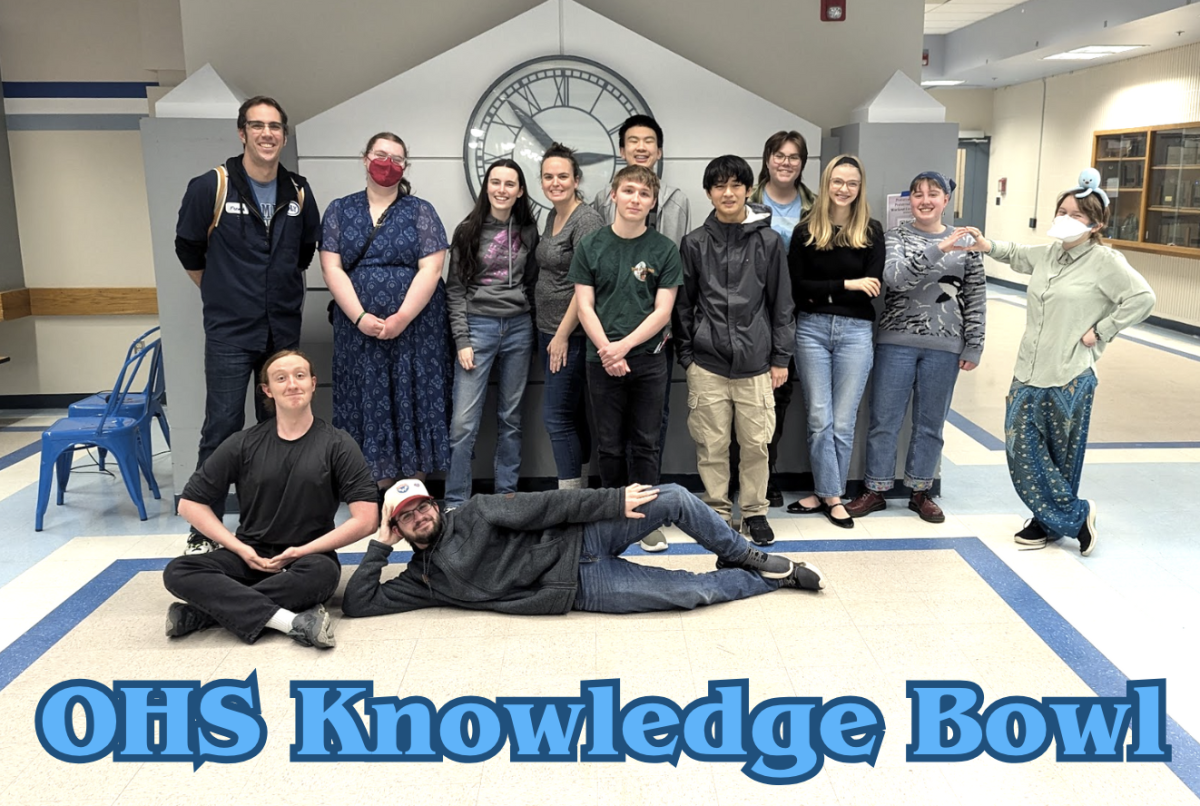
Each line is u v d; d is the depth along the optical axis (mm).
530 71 4258
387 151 3766
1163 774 2354
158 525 4297
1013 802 2252
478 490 4555
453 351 4117
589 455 4305
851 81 4605
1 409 6762
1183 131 9359
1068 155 11773
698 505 3277
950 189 4125
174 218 4160
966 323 4090
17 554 3945
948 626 3129
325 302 4387
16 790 2332
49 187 6504
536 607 3201
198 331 4266
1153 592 3426
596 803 2256
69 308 6633
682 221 4059
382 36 4477
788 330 3848
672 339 4039
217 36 4430
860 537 3990
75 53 6371
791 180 4031
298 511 3188
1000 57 10461
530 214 4031
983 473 4980
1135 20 7816
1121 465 5066
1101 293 3617
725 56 4559
